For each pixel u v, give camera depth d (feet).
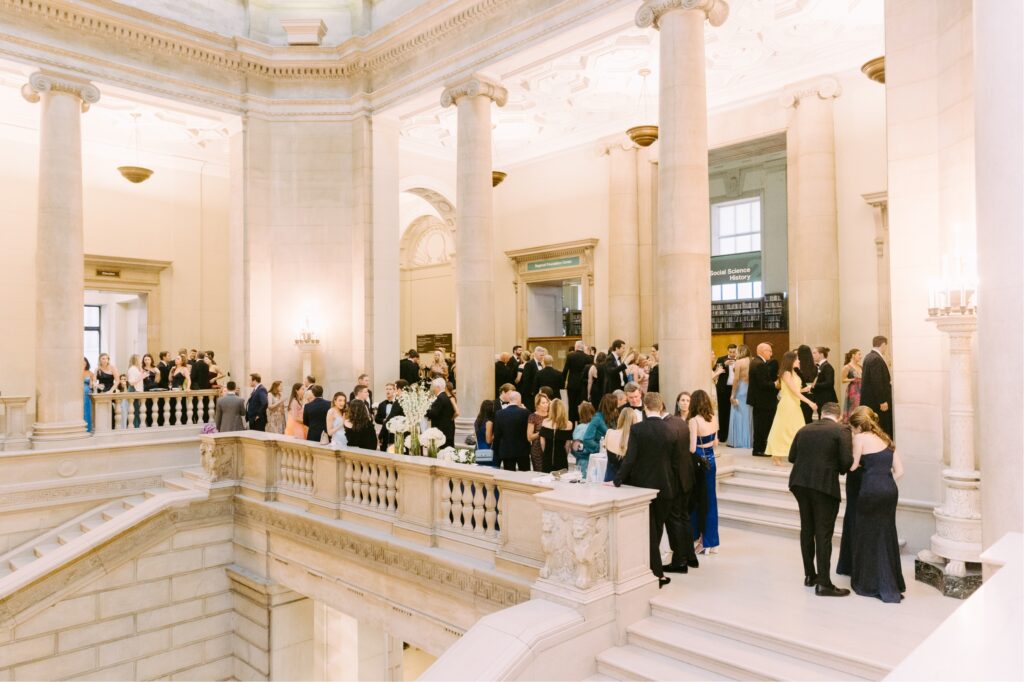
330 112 46.70
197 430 42.78
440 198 62.34
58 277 37.29
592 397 36.52
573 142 55.01
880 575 17.99
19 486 34.76
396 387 35.32
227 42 43.75
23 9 36.50
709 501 22.35
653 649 17.06
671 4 28.22
